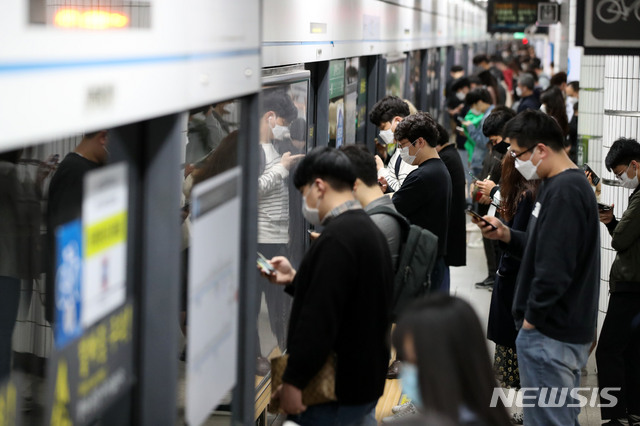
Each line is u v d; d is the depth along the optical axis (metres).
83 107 3.90
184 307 5.76
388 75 19.12
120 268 4.92
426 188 11.58
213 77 5.50
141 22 4.47
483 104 23.55
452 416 4.00
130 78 4.34
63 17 4.03
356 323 7.21
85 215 4.43
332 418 7.38
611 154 10.80
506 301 10.77
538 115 8.49
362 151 8.83
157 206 5.16
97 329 4.64
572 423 8.81
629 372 11.18
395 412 11.83
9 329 5.52
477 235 25.73
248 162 6.55
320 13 12.20
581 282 8.55
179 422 5.77
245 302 6.65
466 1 46.06
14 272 5.48
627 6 9.65
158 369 5.26
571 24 25.55
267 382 10.02
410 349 4.18
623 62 13.73
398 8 20.62
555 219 8.27
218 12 5.55
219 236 5.91
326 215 7.37
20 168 5.52
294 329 7.29
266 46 9.30
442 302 4.23
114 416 5.00
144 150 5.14
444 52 34.34
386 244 7.51
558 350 8.55
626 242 10.81
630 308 10.97
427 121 11.68
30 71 3.51
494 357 12.58
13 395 5.20
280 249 10.73
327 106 13.20
